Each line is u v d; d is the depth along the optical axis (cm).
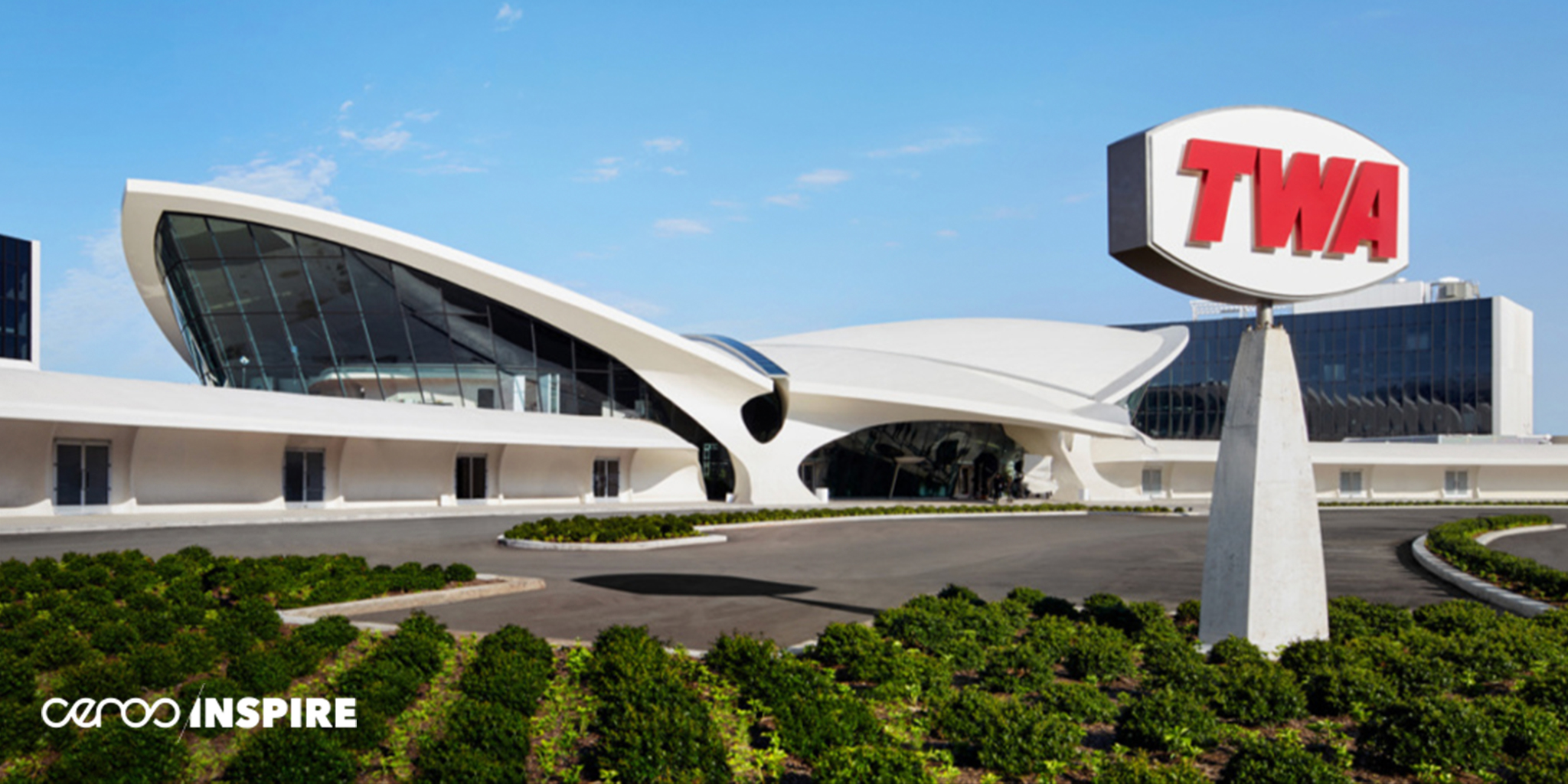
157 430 3023
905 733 862
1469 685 1067
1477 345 8894
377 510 3388
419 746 770
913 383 4978
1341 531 3434
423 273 4053
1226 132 1172
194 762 762
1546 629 1273
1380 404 9212
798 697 869
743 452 4572
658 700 859
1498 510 4956
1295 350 9538
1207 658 1134
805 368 5078
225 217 3819
